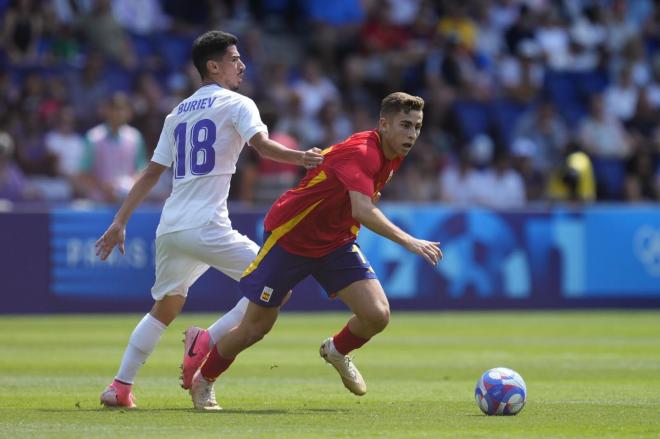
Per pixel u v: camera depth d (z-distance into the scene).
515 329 50.81
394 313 60.09
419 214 60.75
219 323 24.56
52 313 55.69
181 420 22.33
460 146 77.44
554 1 89.62
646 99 81.94
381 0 82.62
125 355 25.00
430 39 83.94
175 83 73.62
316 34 83.19
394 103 23.80
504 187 70.62
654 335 47.94
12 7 71.56
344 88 79.00
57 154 64.38
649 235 63.97
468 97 79.50
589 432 20.73
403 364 36.06
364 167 23.44
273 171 62.38
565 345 43.19
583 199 69.44
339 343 25.22
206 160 24.59
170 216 24.83
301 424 21.72
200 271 25.55
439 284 61.06
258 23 86.62
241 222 58.16
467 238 61.56
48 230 55.62
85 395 27.41
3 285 55.03
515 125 79.06
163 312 25.17
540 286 62.62
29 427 21.17
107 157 57.75
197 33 79.50
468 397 27.20
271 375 32.56
